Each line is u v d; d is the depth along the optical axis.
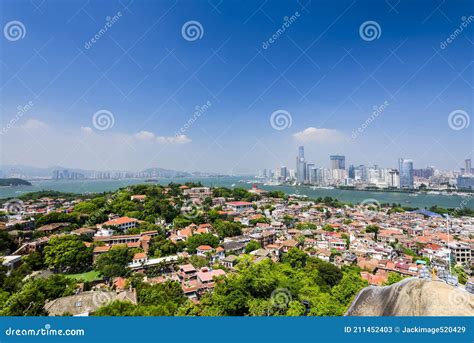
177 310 16.45
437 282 9.85
